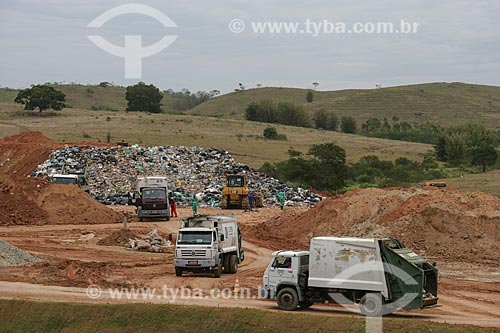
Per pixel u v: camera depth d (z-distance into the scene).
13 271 51.62
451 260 62.06
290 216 85.94
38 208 92.00
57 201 93.69
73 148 141.12
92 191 121.06
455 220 65.81
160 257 64.44
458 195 71.44
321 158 155.50
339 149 154.88
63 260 59.31
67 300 42.34
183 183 129.88
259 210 111.00
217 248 51.75
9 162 138.75
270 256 65.88
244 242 75.75
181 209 112.31
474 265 59.97
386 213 71.81
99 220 92.94
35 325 39.50
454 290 49.41
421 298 37.47
